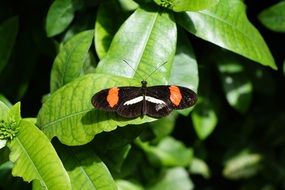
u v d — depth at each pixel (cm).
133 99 55
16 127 57
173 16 60
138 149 74
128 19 59
